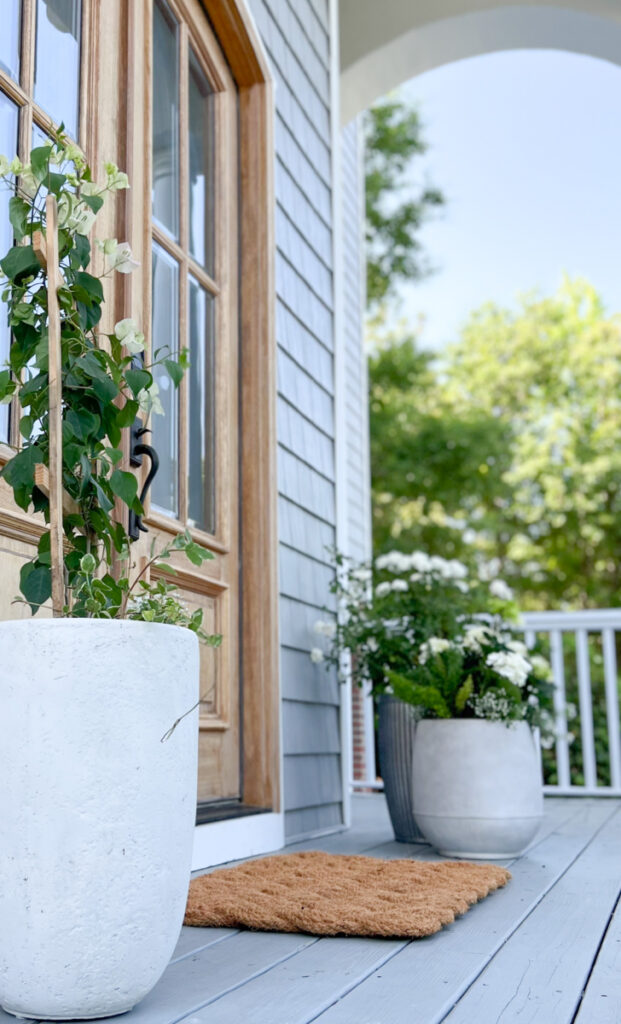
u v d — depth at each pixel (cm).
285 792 299
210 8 294
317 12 407
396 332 1705
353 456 669
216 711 275
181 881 134
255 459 301
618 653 1349
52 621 127
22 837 124
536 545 1630
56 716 125
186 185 275
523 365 1691
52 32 210
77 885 123
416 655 320
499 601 369
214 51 302
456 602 339
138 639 130
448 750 269
